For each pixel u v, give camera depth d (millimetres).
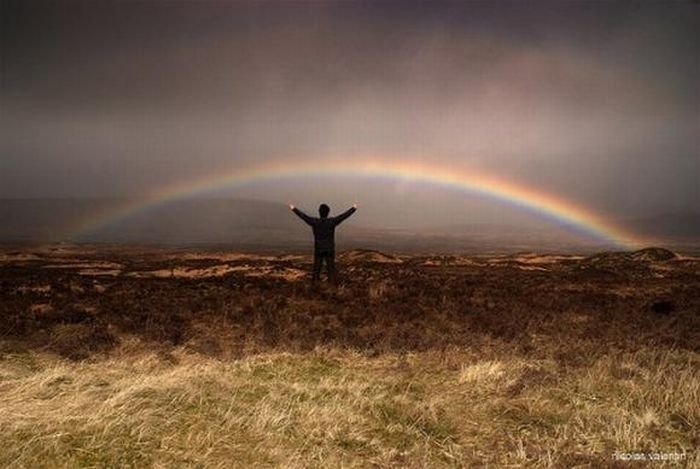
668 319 14922
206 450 6766
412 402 8508
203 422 7441
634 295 19547
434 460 6914
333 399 8578
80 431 6875
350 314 15344
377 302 17062
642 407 8398
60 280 21719
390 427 7707
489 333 13352
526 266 31922
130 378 9062
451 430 7734
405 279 22484
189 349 11883
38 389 8258
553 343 12391
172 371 9562
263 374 9977
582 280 23766
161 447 6758
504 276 25250
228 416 7590
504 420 8094
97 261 33781
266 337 12672
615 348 11875
